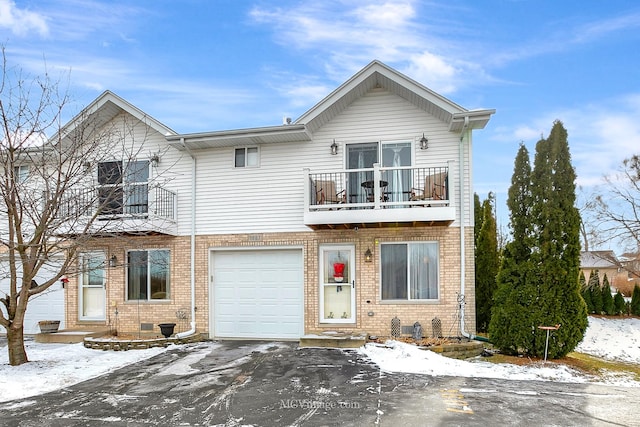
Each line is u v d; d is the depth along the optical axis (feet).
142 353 34.12
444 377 26.40
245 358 31.68
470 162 37.27
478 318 44.27
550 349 31.55
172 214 42.22
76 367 29.76
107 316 43.21
